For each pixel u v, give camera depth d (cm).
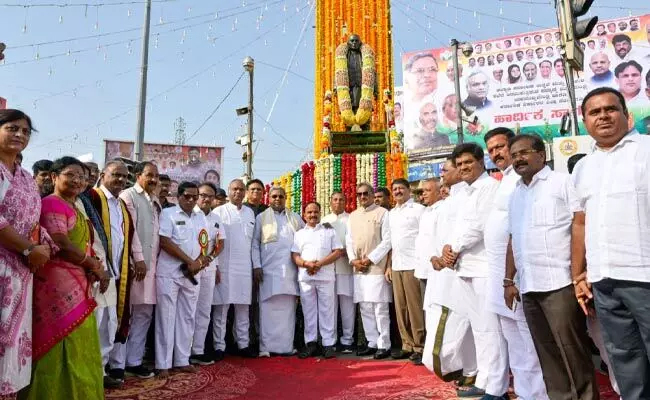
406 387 459
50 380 323
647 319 274
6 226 293
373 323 620
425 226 555
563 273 325
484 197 417
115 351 480
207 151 2388
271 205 658
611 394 415
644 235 278
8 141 307
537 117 2212
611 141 297
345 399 424
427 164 1838
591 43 2139
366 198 638
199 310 575
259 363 578
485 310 409
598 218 294
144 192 527
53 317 330
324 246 629
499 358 394
